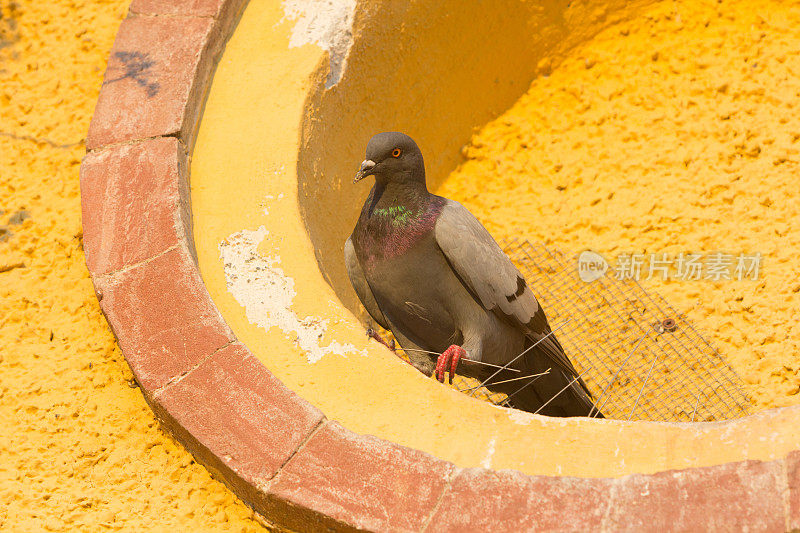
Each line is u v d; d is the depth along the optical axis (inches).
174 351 311.0
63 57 442.3
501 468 281.1
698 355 421.7
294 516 281.4
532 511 263.7
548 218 484.1
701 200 473.1
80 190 366.6
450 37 468.8
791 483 254.8
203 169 372.8
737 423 279.9
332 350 315.6
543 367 378.6
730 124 491.8
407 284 345.1
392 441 290.7
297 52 406.0
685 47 517.7
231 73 405.4
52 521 295.4
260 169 366.9
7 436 321.7
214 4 411.8
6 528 292.2
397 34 437.7
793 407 280.1
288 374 310.5
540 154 504.4
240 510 298.8
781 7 516.4
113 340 343.6
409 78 458.0
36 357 345.1
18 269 374.3
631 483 265.3
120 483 309.0
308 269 336.2
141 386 308.8
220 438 291.4
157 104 378.9
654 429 284.4
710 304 438.3
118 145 369.1
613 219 476.7
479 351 346.6
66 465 313.6
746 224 462.6
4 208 393.1
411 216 337.4
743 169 480.1
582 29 513.7
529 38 503.5
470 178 502.0
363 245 347.9
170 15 413.1
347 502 273.0
